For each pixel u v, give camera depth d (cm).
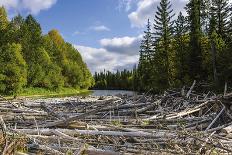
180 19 5772
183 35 5500
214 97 1457
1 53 5875
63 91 7919
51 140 784
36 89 6794
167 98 1642
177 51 5228
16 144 674
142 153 671
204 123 1088
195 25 4997
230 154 675
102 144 780
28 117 1162
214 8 5147
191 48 4259
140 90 6512
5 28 7181
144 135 827
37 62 7150
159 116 1203
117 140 824
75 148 692
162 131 896
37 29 7631
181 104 1528
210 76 3378
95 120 1107
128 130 883
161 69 5266
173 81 4697
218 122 1077
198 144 732
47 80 7075
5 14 7644
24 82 5962
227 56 2853
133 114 1350
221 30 5009
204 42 4506
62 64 9312
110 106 1412
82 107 1647
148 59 6216
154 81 5219
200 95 1731
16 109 1396
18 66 5912
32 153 677
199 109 1335
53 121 1069
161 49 5541
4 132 722
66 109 1625
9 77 5753
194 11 5103
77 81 9531
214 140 767
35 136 784
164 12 5597
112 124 1030
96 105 1591
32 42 7369
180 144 751
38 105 1745
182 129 885
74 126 948
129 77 12381
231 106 1253
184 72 4559
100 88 14175
